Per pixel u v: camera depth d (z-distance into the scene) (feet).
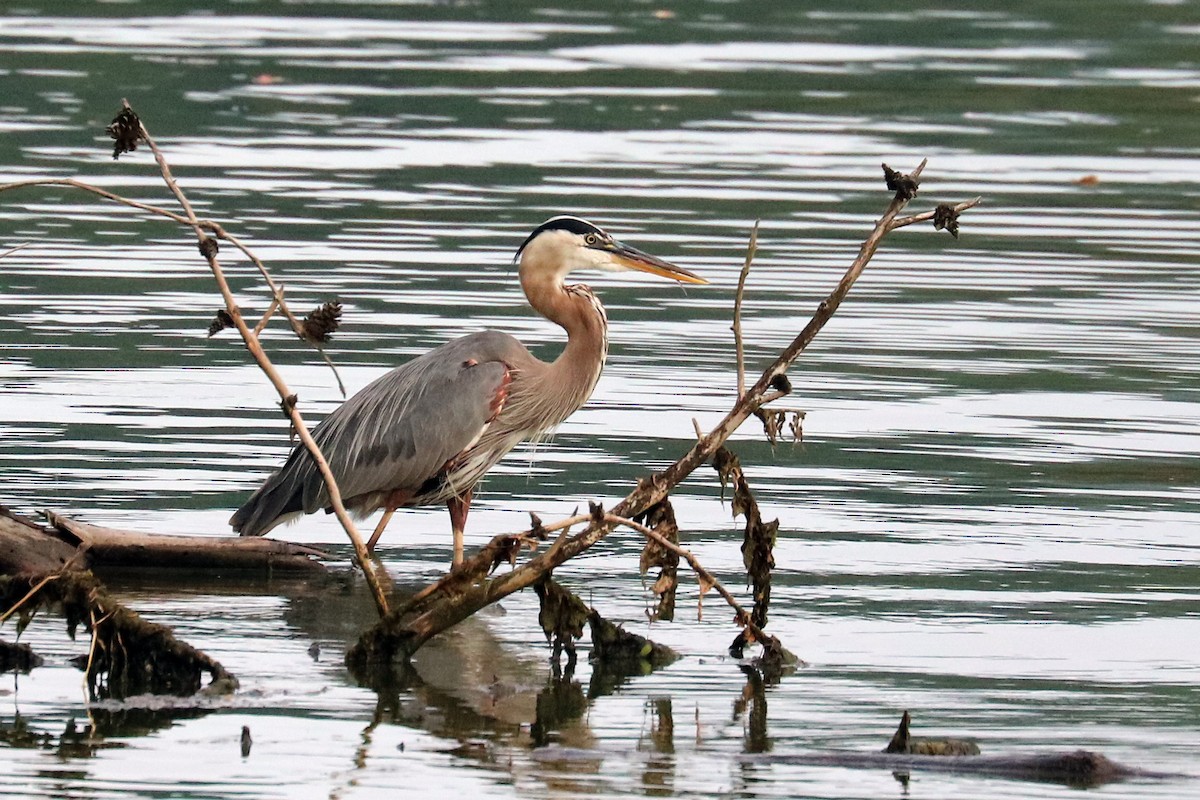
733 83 105.70
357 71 106.63
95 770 28.81
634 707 32.55
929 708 32.37
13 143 87.04
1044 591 39.06
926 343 61.36
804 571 40.37
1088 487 46.75
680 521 44.04
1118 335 62.59
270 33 117.19
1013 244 75.31
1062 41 120.57
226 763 29.30
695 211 78.59
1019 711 32.30
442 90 102.32
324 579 40.60
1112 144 94.38
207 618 37.32
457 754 29.96
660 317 64.44
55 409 52.03
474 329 61.05
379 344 59.16
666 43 116.98
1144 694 33.12
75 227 74.95
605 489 46.32
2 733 30.50
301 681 33.60
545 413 44.27
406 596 39.27
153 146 34.42
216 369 56.75
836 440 50.88
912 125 97.25
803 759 29.86
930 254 73.61
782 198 81.56
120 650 33.24
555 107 98.99
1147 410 53.98
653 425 51.96
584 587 39.68
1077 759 29.14
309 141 90.43
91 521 42.11
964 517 44.27
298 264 69.41
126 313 63.05
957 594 38.88
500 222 76.33
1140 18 129.29
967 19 127.44
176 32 116.78
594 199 80.23
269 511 41.78
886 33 121.90
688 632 36.78
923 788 28.60
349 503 42.78
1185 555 41.63
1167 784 28.68
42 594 33.68
